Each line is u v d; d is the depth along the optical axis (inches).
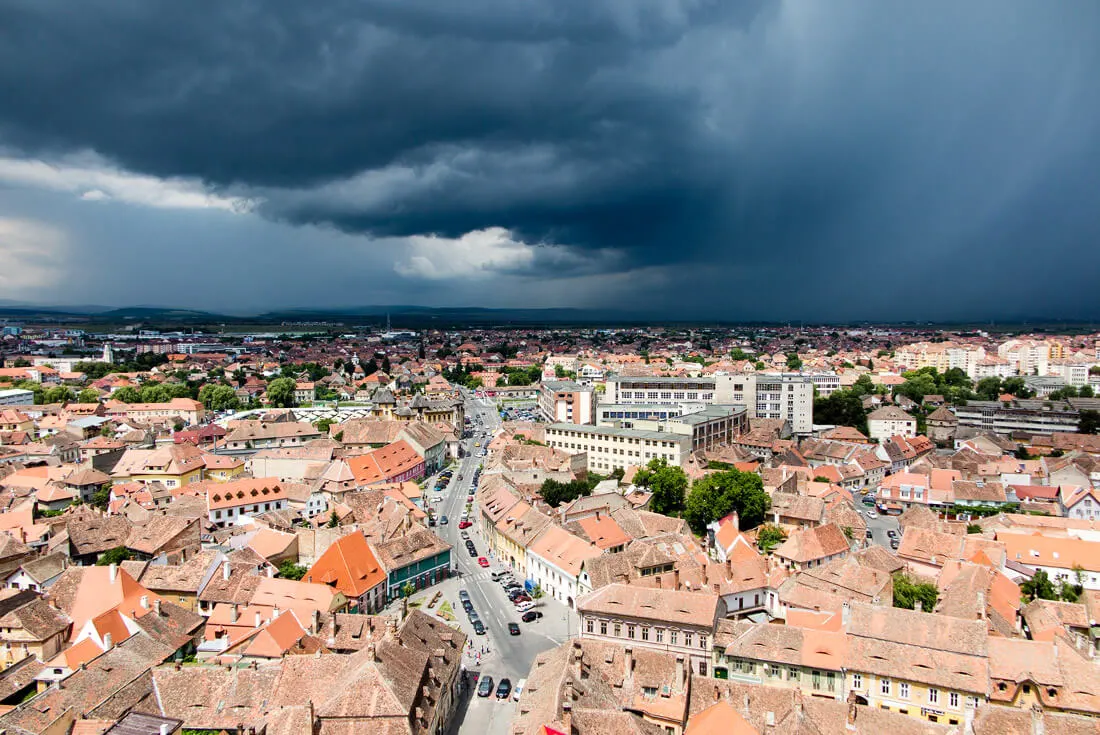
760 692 3553.2
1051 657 3747.5
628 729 3292.3
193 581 5374.0
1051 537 6166.3
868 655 3934.5
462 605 5772.6
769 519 7450.8
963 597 4643.2
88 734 3484.3
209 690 3799.2
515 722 3602.4
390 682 3567.9
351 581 5398.6
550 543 6156.5
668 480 7790.4
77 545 6471.5
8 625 4584.2
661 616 4630.9
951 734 3225.9
